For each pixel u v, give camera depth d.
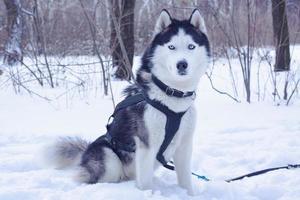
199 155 2.87
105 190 2.28
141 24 6.37
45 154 2.65
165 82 2.22
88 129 3.44
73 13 6.09
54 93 4.99
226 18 4.99
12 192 2.26
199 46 2.26
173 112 2.24
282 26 5.21
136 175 2.36
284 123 3.57
